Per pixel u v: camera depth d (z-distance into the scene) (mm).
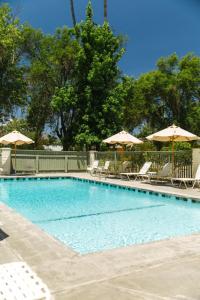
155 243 5590
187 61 38531
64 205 11383
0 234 6191
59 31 28109
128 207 10938
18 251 5141
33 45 30297
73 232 7684
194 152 14180
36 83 28141
